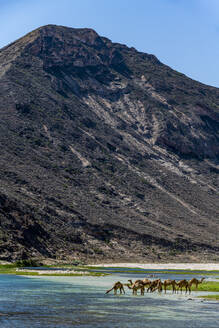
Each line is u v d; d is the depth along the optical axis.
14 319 31.12
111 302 41.62
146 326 30.00
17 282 62.41
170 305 40.25
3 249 108.62
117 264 130.50
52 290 51.59
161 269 119.75
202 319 32.97
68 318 32.16
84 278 74.19
